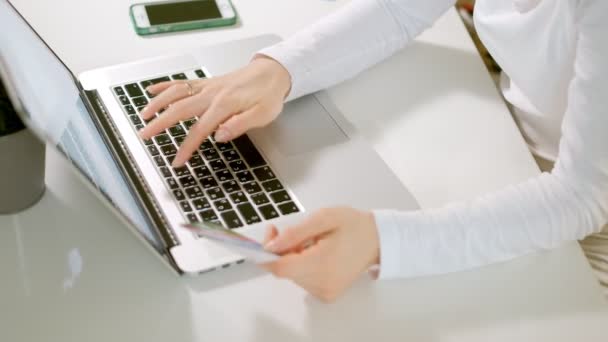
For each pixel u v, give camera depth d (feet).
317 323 1.82
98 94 2.43
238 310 1.83
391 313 1.87
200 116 2.30
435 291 1.95
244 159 2.22
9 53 1.73
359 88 2.63
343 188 2.16
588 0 1.89
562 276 2.04
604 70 1.91
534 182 2.14
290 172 2.19
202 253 1.90
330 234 1.89
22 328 1.73
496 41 2.76
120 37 2.73
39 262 1.89
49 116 1.82
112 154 2.18
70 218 2.01
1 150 1.82
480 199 2.10
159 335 1.75
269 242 1.83
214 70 2.60
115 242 1.97
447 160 2.34
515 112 2.84
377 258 1.94
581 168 2.05
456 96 2.63
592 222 2.11
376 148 2.36
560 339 1.86
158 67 2.58
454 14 3.11
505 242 2.02
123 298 1.82
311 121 2.42
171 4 2.87
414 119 2.50
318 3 3.08
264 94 2.37
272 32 2.87
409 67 2.75
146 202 2.03
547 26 2.45
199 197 2.06
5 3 2.16
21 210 2.01
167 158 2.20
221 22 2.84
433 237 1.97
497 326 1.87
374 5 2.72
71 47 2.64
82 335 1.73
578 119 2.02
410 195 2.17
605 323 1.91
